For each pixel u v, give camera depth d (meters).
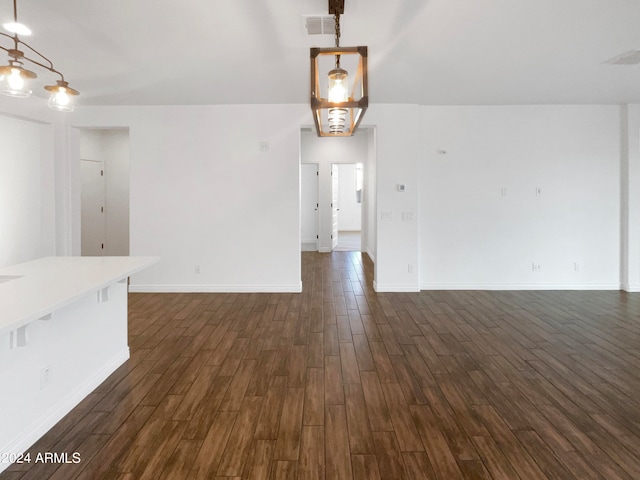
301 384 2.99
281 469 2.03
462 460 2.10
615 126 5.84
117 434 2.34
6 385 2.05
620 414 2.56
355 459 2.11
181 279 5.81
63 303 2.00
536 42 3.44
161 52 3.58
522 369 3.24
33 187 5.40
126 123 5.65
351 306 5.12
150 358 3.46
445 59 3.83
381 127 5.72
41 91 4.84
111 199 7.79
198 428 2.40
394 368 3.27
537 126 5.84
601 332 4.12
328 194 9.59
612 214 5.92
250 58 3.73
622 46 3.55
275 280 5.82
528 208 5.93
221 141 5.70
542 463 2.07
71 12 2.84
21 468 2.03
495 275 6.00
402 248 5.84
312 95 1.96
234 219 5.77
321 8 2.77
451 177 5.90
